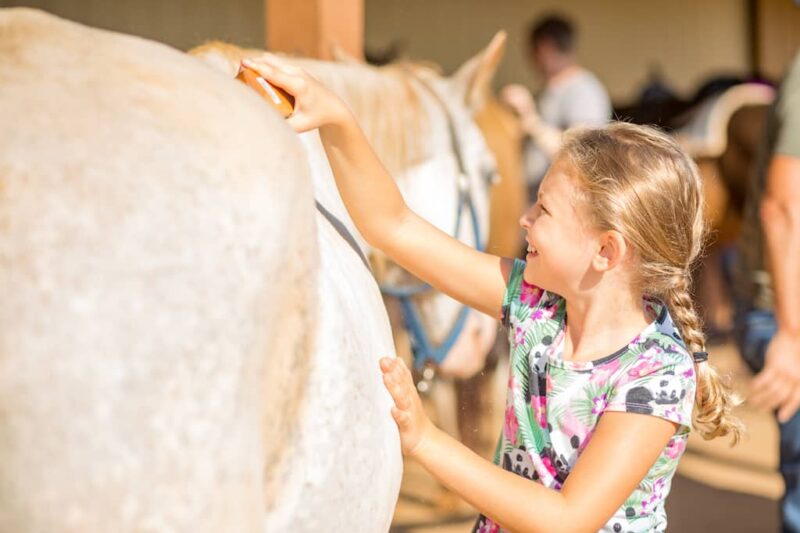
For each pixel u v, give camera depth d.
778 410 2.34
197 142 0.72
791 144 2.28
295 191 0.78
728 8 8.62
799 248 2.27
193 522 0.66
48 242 0.63
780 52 8.75
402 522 2.98
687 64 8.47
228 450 0.68
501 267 1.31
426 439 1.01
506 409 1.25
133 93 0.72
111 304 0.64
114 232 0.65
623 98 8.12
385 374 0.97
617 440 1.09
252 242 0.73
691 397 1.13
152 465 0.65
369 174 1.19
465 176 2.36
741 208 5.17
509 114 4.31
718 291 5.45
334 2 2.24
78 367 0.63
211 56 1.21
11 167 0.64
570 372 1.17
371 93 2.04
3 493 0.61
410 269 1.30
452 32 7.54
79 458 0.62
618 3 8.11
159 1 6.48
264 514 0.74
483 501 1.03
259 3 6.92
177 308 0.67
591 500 1.06
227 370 0.69
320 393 0.85
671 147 1.20
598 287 1.16
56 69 0.71
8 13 0.75
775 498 3.45
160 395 0.66
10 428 0.61
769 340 2.48
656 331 1.16
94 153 0.67
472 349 2.41
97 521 0.63
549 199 1.18
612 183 1.13
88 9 6.19
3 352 0.61
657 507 1.18
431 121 2.29
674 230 1.16
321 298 0.87
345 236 1.13
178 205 0.69
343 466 0.87
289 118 1.08
